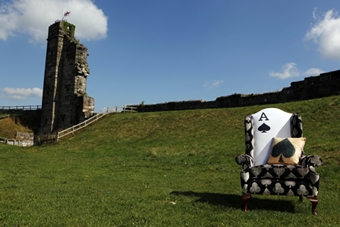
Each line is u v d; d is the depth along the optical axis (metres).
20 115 45.06
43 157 18.59
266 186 6.43
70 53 40.19
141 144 22.14
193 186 9.45
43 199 7.03
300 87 26.42
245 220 5.68
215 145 17.88
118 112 36.09
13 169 13.05
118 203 6.77
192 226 5.23
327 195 7.93
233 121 23.77
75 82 38.59
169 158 16.22
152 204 6.74
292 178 6.45
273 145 7.41
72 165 14.73
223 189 8.96
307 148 13.75
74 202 6.82
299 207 6.85
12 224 5.12
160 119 29.06
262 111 8.23
